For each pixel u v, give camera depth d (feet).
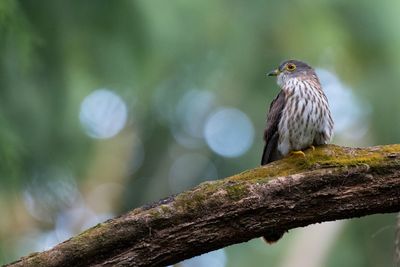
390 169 24.17
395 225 30.50
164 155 65.26
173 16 44.42
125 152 65.77
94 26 41.60
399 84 51.52
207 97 61.21
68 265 23.22
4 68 37.22
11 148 32.17
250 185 23.82
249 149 62.34
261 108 57.93
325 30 51.11
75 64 42.06
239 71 53.78
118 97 57.72
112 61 42.78
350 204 24.18
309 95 30.32
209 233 23.62
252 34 50.96
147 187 65.57
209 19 48.21
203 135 65.82
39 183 43.04
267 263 52.21
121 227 23.22
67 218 59.67
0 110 34.68
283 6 50.72
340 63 54.44
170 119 61.16
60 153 44.34
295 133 30.50
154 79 48.11
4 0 31.30
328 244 50.67
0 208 42.91
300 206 24.02
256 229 23.94
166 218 23.34
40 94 40.78
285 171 24.41
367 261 50.88
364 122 57.93
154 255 23.49
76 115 44.19
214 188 23.77
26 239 50.67
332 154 24.67
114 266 23.34
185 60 49.19
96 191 63.57
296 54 52.75
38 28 39.19
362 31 50.14
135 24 42.42
